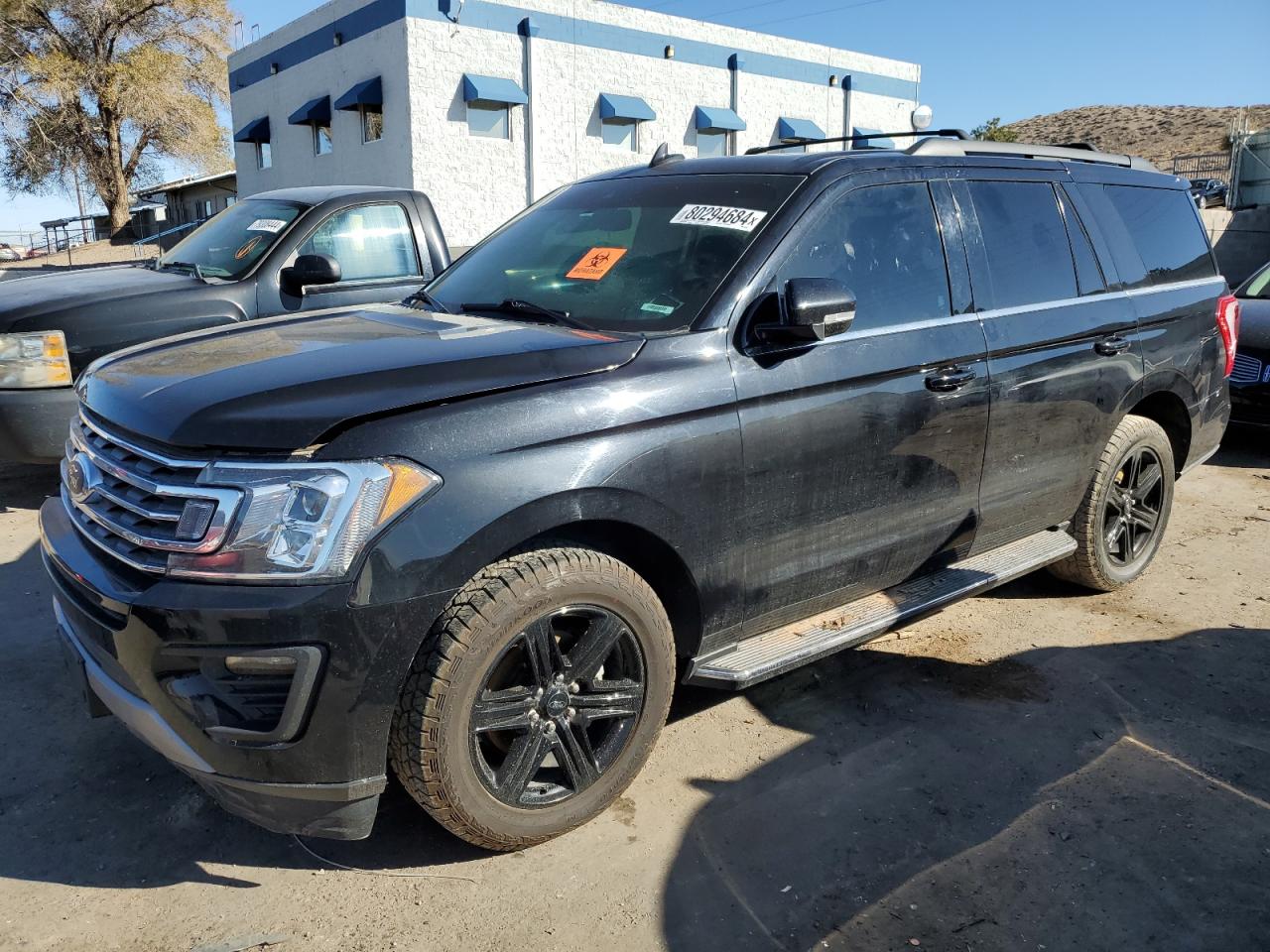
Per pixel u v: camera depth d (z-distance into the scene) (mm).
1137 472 4617
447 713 2400
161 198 42656
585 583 2582
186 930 2400
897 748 3297
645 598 2742
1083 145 4652
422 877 2615
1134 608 4543
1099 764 3215
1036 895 2578
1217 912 2521
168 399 2461
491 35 19984
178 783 3025
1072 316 4000
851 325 3229
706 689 3709
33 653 3830
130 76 37469
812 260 3189
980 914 2508
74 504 2701
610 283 3225
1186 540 5551
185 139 39094
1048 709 3578
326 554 2219
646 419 2686
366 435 2309
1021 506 3969
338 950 2340
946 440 3490
